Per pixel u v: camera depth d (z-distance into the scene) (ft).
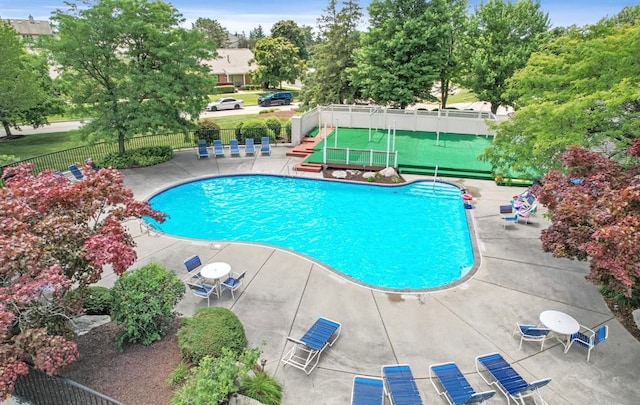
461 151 68.39
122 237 22.52
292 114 120.06
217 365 19.79
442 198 52.95
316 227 45.65
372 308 29.19
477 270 34.17
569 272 33.65
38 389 20.30
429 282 35.14
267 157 68.64
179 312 28.12
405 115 82.94
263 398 20.66
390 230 44.75
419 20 83.97
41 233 20.18
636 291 26.50
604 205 22.74
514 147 41.37
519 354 24.73
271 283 32.27
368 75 90.33
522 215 42.91
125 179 57.36
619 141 33.60
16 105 63.77
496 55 87.04
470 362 24.11
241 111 129.29
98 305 26.73
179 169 62.23
